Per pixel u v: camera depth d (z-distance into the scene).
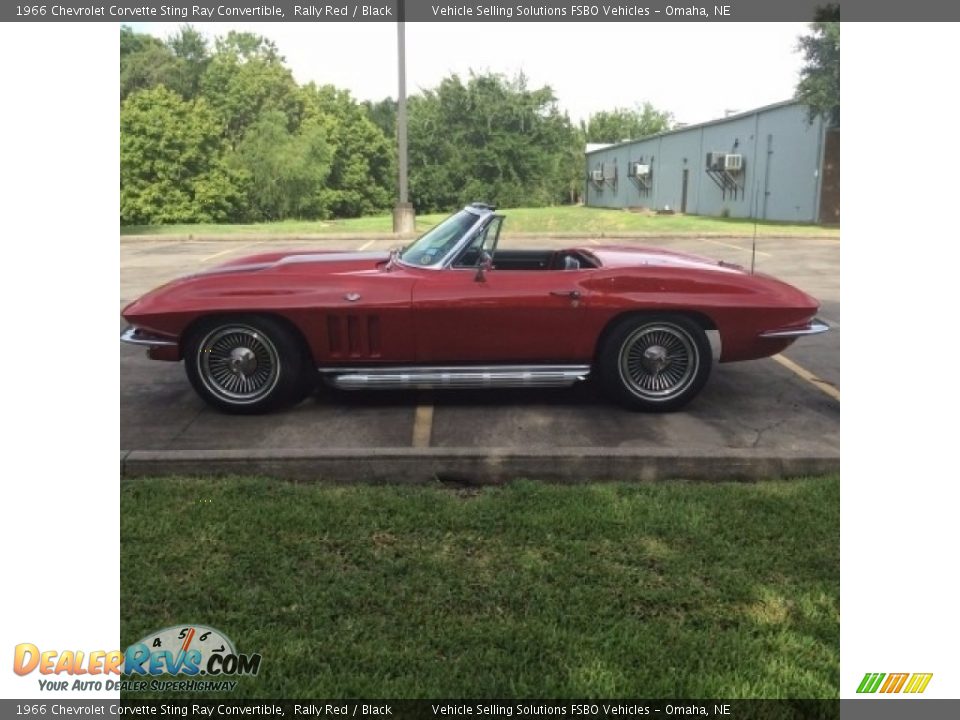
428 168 48.69
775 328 4.88
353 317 4.76
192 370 4.83
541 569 3.01
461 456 3.86
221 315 4.75
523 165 48.59
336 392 5.45
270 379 4.85
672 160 38.03
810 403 5.23
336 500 3.58
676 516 3.42
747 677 2.44
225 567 3.02
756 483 3.84
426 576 2.97
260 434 4.57
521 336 4.82
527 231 22.72
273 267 5.22
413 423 4.77
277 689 2.38
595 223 25.30
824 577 2.98
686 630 2.67
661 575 2.99
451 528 3.33
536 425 4.74
